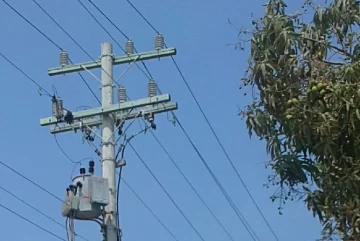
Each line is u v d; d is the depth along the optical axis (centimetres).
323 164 1436
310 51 1465
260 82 1486
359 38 1462
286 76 1461
